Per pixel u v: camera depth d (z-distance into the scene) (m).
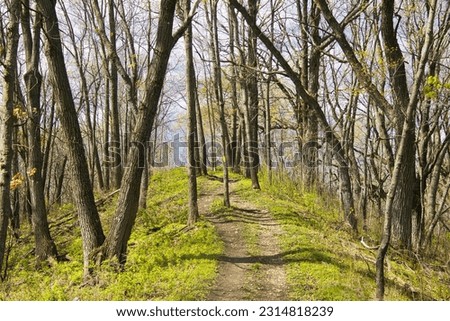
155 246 13.70
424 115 15.38
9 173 10.04
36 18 14.05
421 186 14.98
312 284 9.91
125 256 11.48
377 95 13.44
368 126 20.91
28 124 14.51
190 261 11.61
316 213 18.22
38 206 14.57
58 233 18.47
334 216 18.20
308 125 22.36
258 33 14.61
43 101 23.98
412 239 14.79
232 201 19.36
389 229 8.78
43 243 14.45
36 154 14.64
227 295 9.34
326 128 16.12
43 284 11.24
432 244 17.16
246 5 23.19
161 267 11.36
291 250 12.22
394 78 13.11
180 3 16.12
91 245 11.51
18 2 10.20
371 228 18.16
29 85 14.33
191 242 13.44
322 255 11.80
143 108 11.53
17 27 10.14
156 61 11.53
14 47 10.03
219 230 14.85
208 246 12.83
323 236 14.33
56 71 11.52
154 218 17.81
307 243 12.84
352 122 22.59
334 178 25.88
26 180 20.38
